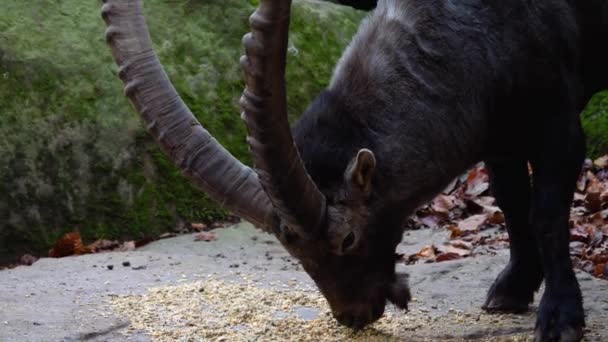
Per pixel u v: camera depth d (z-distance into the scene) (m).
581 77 6.65
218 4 11.45
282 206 5.14
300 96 11.30
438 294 7.15
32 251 9.92
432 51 5.84
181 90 10.86
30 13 10.71
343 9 12.18
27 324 6.54
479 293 7.17
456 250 8.84
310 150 5.48
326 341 6.21
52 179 10.08
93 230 10.10
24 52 10.41
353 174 5.35
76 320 6.63
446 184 5.98
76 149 10.20
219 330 6.41
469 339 6.23
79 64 10.54
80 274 7.98
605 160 10.68
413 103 5.75
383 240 5.70
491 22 5.97
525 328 6.41
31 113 10.20
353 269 5.64
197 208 10.39
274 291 7.26
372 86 5.73
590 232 8.91
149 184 10.31
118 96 10.48
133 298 7.14
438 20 5.90
